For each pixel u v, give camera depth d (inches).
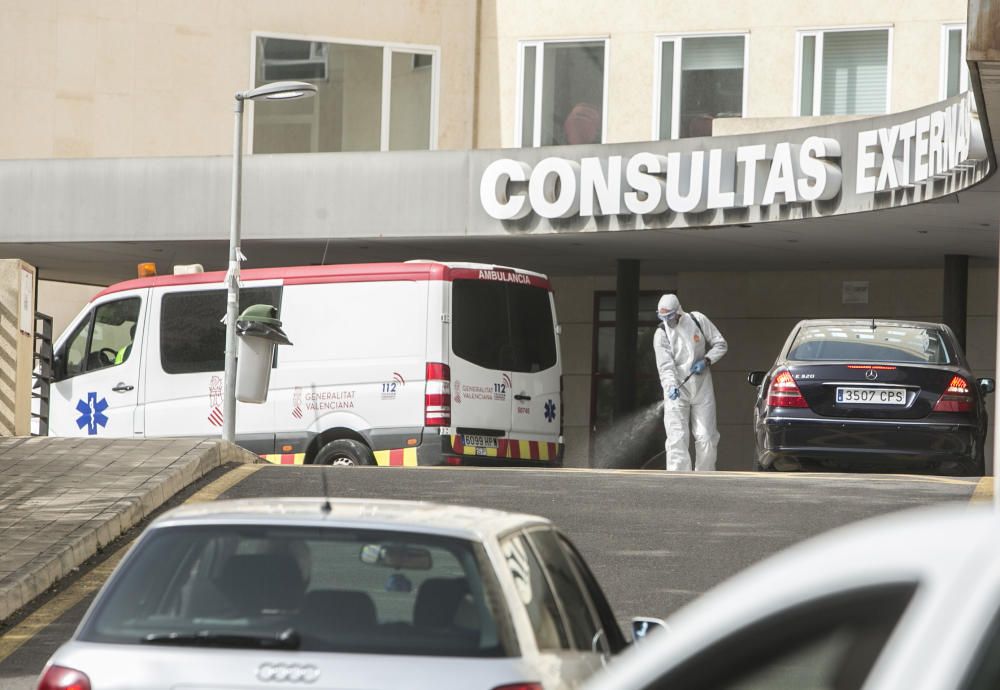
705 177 2832.2
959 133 2285.9
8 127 3809.1
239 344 2384.4
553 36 3745.1
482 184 3026.6
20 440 2144.4
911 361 2036.2
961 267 3144.7
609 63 3688.5
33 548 1524.4
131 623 647.1
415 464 2321.6
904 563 294.7
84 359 2650.1
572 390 3774.6
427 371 2329.0
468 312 2365.9
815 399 1998.0
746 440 3575.3
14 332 2516.0
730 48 3597.4
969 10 1658.5
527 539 728.3
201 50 3850.9
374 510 699.4
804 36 3545.8
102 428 2615.7
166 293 2578.7
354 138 3873.0
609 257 3353.8
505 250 3267.7
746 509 1715.1
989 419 3348.9
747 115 3572.8
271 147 3870.6
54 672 633.6
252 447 2436.0
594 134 3703.3
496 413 2372.0
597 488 1868.8
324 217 3125.0
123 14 3836.1
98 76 3831.2
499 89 3804.1
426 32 3860.7
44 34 3818.9
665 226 2878.9
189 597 650.8
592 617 781.9
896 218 2691.9
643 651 317.4
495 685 608.7
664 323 2375.7
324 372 2397.9
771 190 2751.0
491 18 3821.4
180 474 1916.8
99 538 1611.7
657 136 3646.7
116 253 3430.1
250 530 670.5
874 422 1974.7
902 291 3462.1
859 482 1895.9
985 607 280.4
